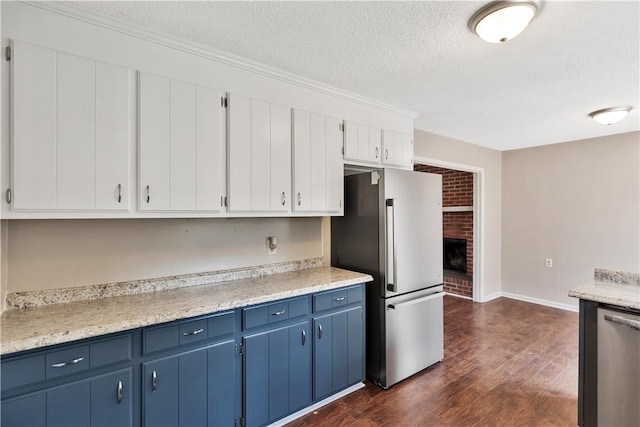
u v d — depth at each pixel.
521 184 4.82
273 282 2.31
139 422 1.55
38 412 1.31
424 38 1.81
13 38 1.44
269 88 2.23
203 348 1.73
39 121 1.49
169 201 1.83
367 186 2.63
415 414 2.16
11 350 1.24
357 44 1.88
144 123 1.75
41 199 1.49
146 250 2.09
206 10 1.57
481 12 1.56
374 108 2.87
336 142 2.60
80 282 1.87
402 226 2.57
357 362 2.43
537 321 3.93
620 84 2.43
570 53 1.96
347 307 2.38
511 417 2.12
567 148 4.38
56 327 1.40
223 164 2.03
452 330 3.66
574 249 4.31
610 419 1.82
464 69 2.20
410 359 2.63
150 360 1.58
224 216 2.03
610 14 1.57
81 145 1.59
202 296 1.94
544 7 1.52
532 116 3.25
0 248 1.59
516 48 1.91
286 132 2.31
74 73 1.57
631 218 3.87
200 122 1.94
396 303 2.55
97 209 1.63
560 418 2.11
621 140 3.94
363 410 2.21
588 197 4.20
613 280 2.14
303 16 1.61
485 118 3.32
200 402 1.72
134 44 1.73
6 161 1.43
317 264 2.93
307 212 2.42
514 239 4.91
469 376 2.65
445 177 5.37
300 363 2.12
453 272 5.25
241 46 1.91
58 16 1.54
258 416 1.93
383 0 1.49
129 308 1.69
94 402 1.43
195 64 1.92
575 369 2.74
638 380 1.74
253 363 1.91
